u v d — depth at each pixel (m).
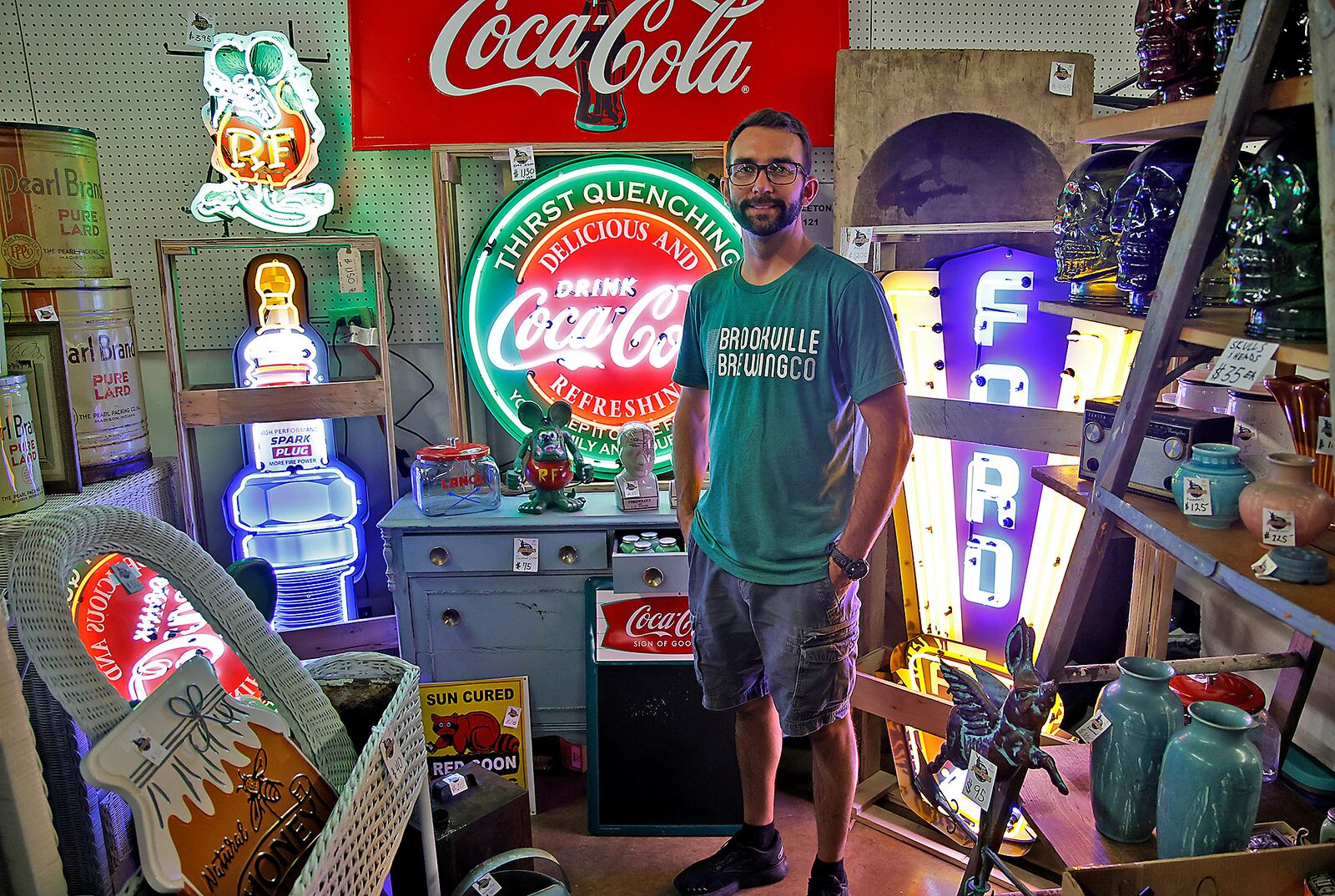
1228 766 1.39
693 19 2.70
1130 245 1.58
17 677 1.12
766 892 2.29
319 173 2.85
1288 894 1.35
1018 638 1.60
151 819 1.12
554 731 2.73
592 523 2.57
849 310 1.89
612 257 2.76
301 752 1.42
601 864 2.41
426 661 2.68
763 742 2.23
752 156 1.87
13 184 2.24
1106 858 1.53
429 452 2.61
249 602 1.53
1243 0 1.31
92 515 1.25
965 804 2.37
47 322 2.20
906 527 2.57
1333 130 0.98
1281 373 1.80
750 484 2.00
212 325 2.89
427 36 2.68
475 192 2.90
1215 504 1.39
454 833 2.00
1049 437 2.23
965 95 2.68
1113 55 2.89
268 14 2.75
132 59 2.73
